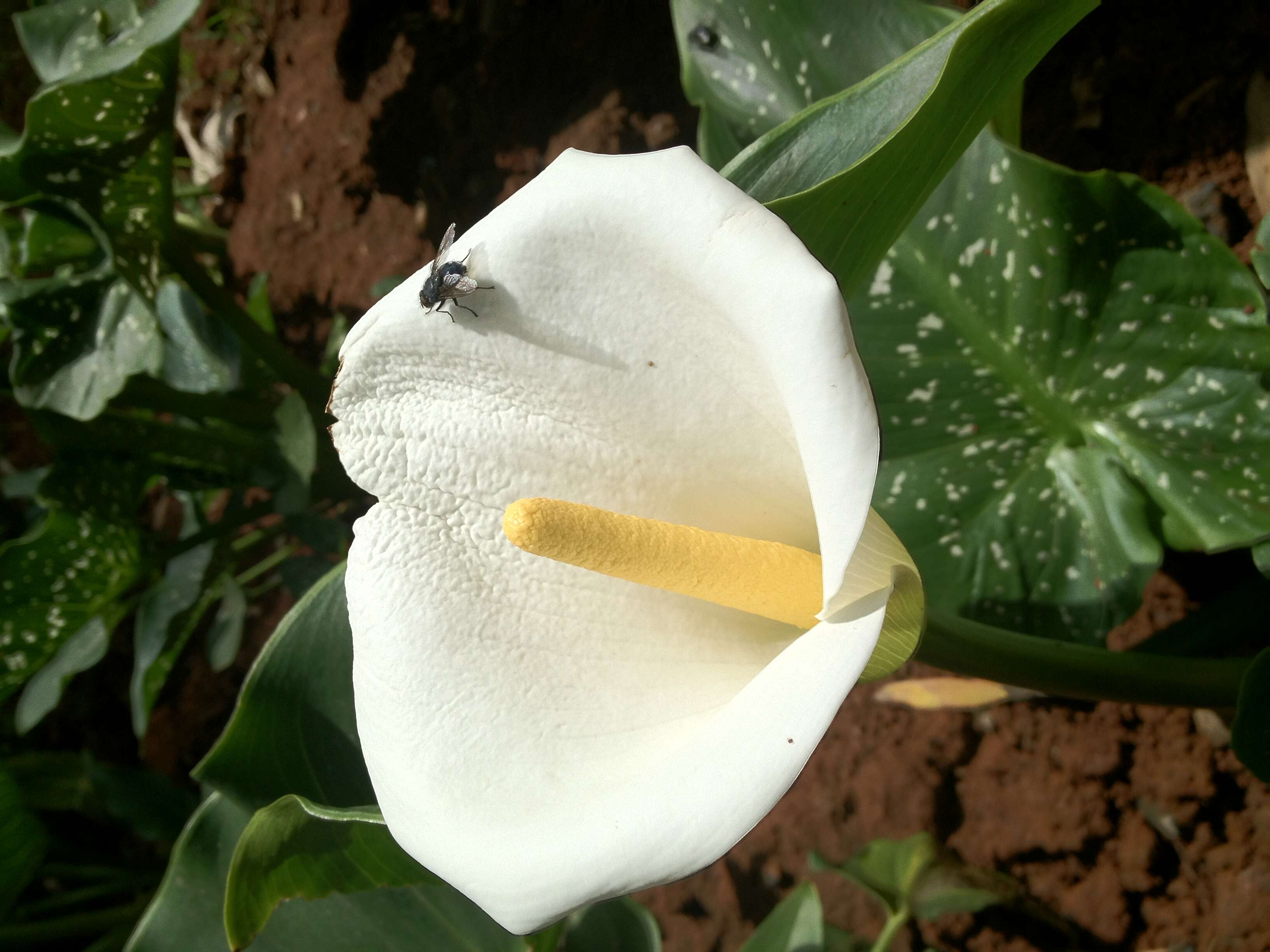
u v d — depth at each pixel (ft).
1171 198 0.82
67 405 1.14
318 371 1.49
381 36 1.45
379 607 0.61
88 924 1.39
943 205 0.91
